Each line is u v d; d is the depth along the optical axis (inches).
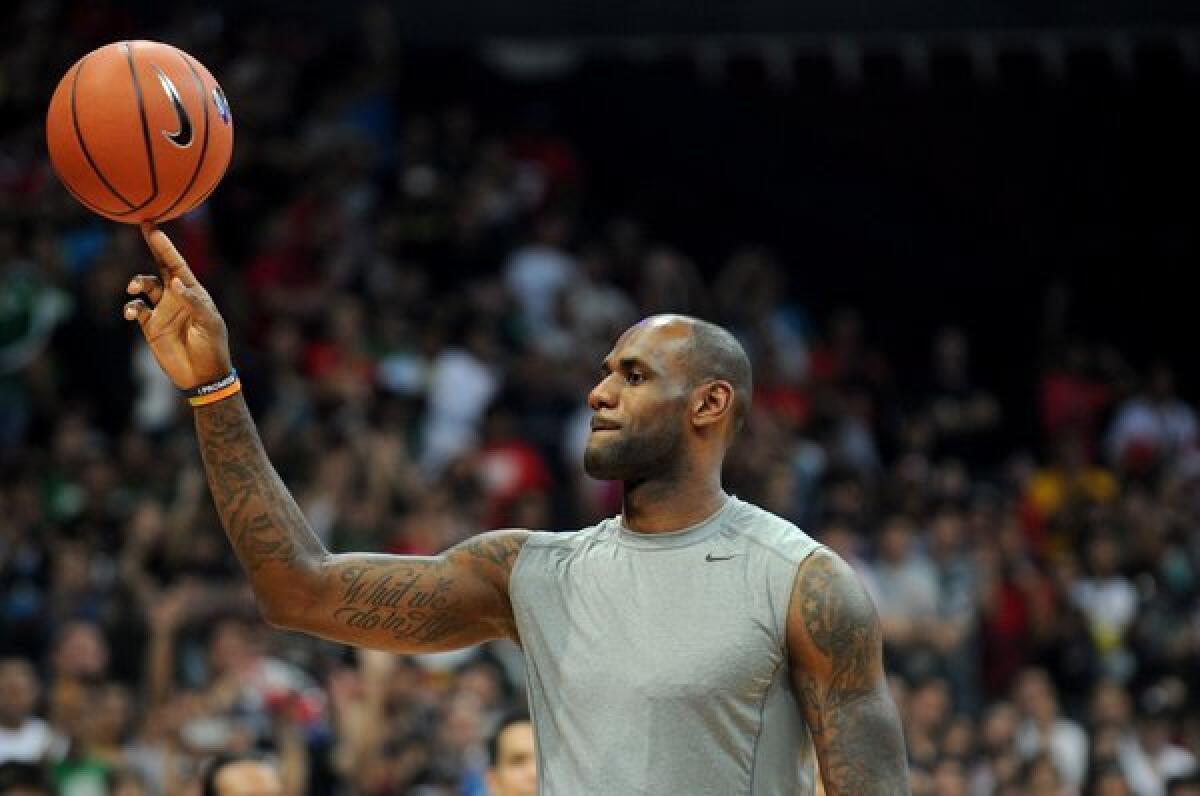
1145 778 1317.7
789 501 1545.3
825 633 418.9
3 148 1785.2
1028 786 1216.8
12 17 1913.1
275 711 1033.5
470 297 1796.3
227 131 463.2
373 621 452.4
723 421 440.1
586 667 423.2
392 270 1828.2
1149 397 1967.3
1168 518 1702.8
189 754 988.6
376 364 1659.7
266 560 444.8
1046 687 1344.7
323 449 1411.2
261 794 696.4
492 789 692.1
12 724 1042.7
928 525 1614.2
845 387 1899.6
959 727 1243.8
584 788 416.8
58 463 1413.6
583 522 1535.4
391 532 1370.6
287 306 1662.2
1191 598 1627.7
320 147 1895.9
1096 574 1595.7
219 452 445.4
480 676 1128.2
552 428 1684.3
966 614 1464.1
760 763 418.9
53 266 1551.4
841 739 419.8
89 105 445.4
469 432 1662.2
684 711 414.9
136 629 1175.0
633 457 432.8
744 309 1936.5
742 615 420.5
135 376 1525.6
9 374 1504.7
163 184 449.4
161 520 1305.4
